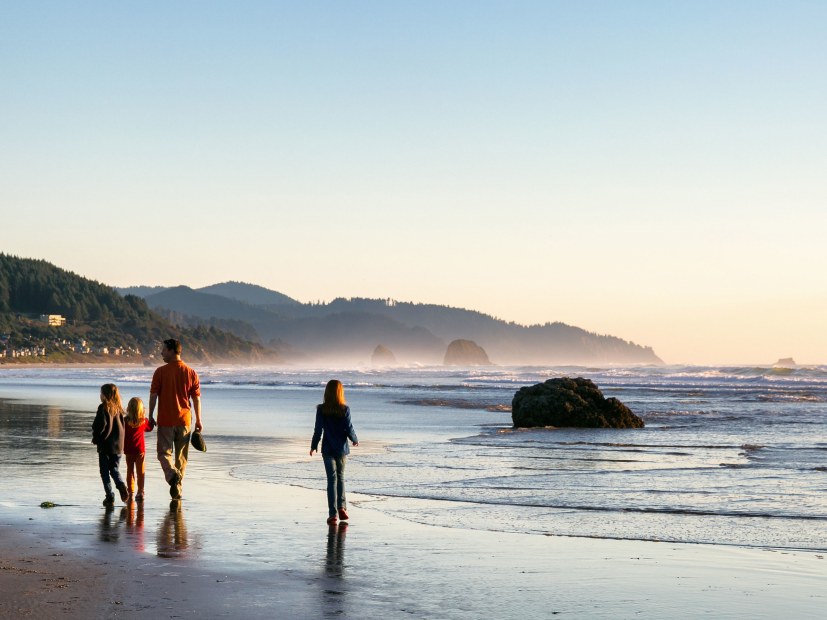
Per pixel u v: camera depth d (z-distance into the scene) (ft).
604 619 20.07
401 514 35.99
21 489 40.88
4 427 82.84
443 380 322.14
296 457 58.80
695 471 52.19
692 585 23.62
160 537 29.37
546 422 91.81
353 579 23.68
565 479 48.08
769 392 199.21
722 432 85.66
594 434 82.58
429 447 67.56
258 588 22.36
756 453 63.67
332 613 20.06
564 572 25.07
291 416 107.34
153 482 44.83
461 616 20.11
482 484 45.91
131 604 20.48
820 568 26.13
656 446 69.56
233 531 30.89
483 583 23.48
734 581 24.18
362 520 34.22
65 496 38.86
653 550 28.81
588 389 94.27
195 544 28.27
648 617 20.27
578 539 30.66
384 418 107.96
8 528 30.60
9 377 394.52
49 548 27.12
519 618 20.04
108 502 37.27
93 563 25.00
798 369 352.28
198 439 39.27
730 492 43.32
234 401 151.43
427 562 26.20
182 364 39.37
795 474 50.67
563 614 20.45
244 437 75.46
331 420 34.71
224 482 45.50
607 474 50.42
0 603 20.38
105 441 36.65
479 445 69.56
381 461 57.11
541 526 33.47
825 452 64.23
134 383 266.98
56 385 263.70
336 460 34.35
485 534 31.37
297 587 22.58
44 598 20.90
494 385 246.88
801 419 106.32
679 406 140.05
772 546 29.81
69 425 85.76
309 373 501.97
